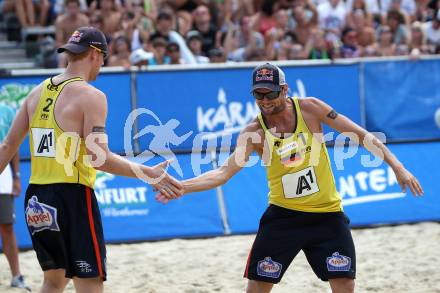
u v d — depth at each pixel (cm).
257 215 2170
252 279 1201
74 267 1105
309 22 2941
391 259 1783
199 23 2905
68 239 1108
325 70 2306
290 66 2286
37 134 1123
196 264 1784
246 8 3117
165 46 2547
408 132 2372
